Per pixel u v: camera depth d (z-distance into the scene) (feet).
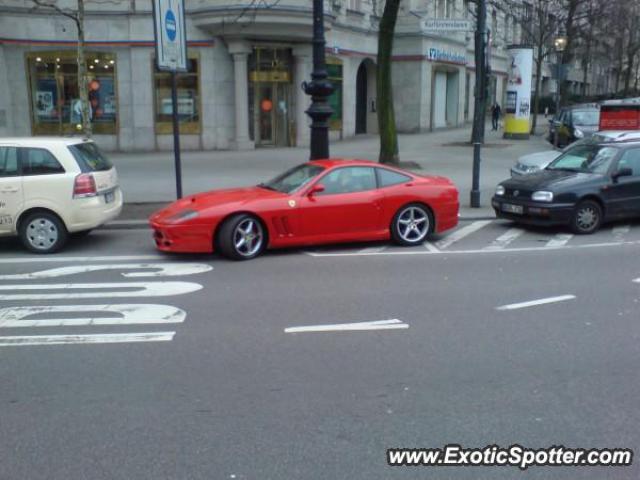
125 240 35.22
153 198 45.85
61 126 80.38
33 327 20.85
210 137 81.97
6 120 77.82
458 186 52.70
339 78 96.94
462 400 15.48
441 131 120.16
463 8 128.06
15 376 16.94
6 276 27.61
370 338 19.71
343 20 96.22
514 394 15.80
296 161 68.74
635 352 18.57
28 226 31.73
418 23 110.93
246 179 54.60
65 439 13.66
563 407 15.11
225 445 13.39
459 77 131.64
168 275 27.58
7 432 13.98
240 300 23.76
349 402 15.38
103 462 12.75
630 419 14.53
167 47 37.63
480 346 19.03
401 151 79.97
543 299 23.88
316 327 20.71
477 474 12.39
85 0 77.10
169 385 16.35
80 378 16.81
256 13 75.00
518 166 48.78
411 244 33.63
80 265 29.53
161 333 20.21
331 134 96.22
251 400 15.49
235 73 80.64
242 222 29.96
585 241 35.27
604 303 23.39
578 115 80.89
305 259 30.55
